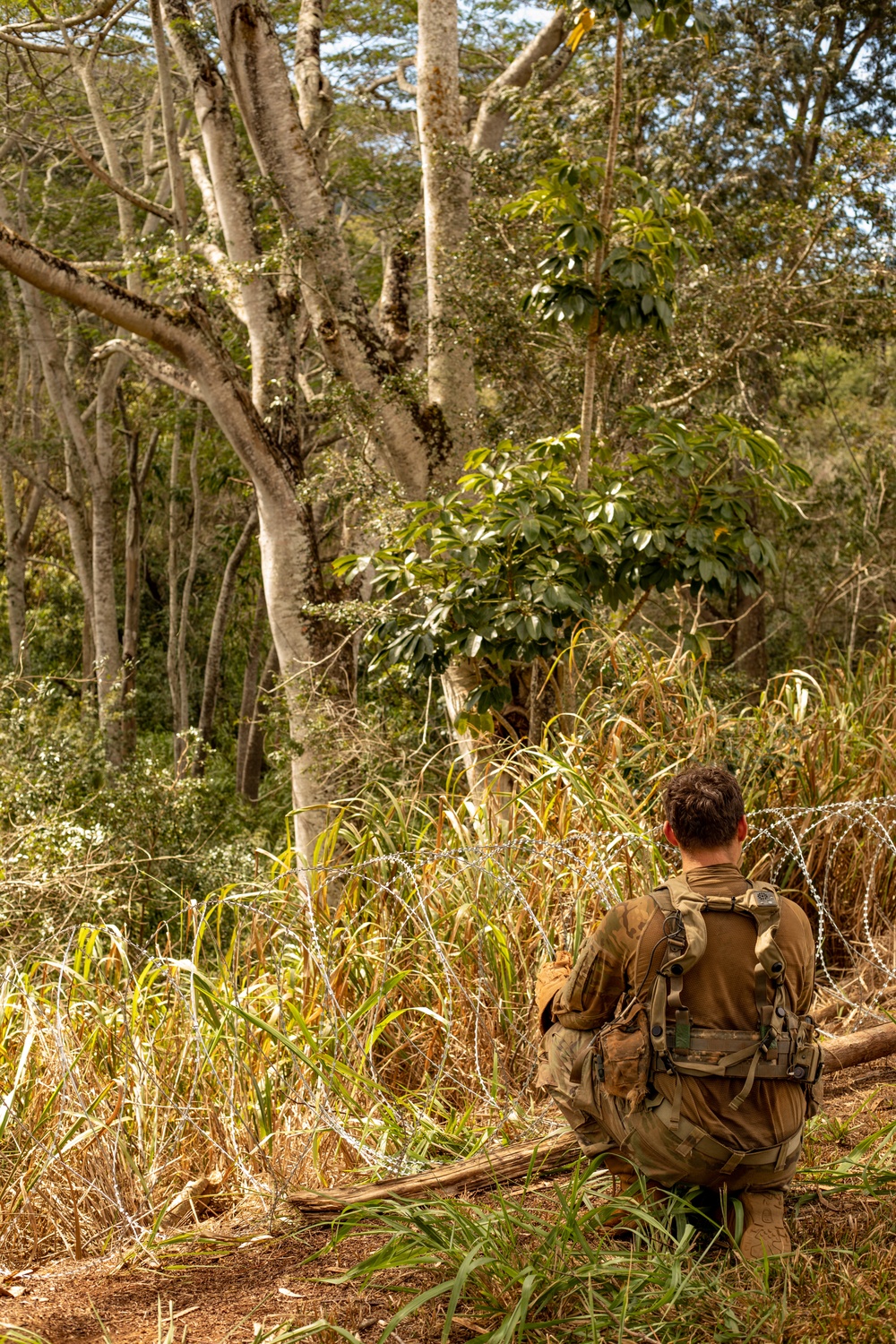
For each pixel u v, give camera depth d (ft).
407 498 33.47
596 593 20.95
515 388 33.06
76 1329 8.25
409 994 13.83
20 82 56.24
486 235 31.68
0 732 39.91
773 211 30.81
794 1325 7.37
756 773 18.02
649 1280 7.84
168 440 87.45
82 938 14.53
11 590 72.74
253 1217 10.15
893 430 50.19
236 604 92.32
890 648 23.54
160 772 41.39
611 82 33.19
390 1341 7.70
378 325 48.03
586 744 18.60
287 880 15.53
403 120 59.36
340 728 33.32
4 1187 11.26
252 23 34.42
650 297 20.66
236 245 38.32
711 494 20.38
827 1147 10.31
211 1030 12.30
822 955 14.53
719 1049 7.90
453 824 15.26
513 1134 11.35
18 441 72.43
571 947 12.91
